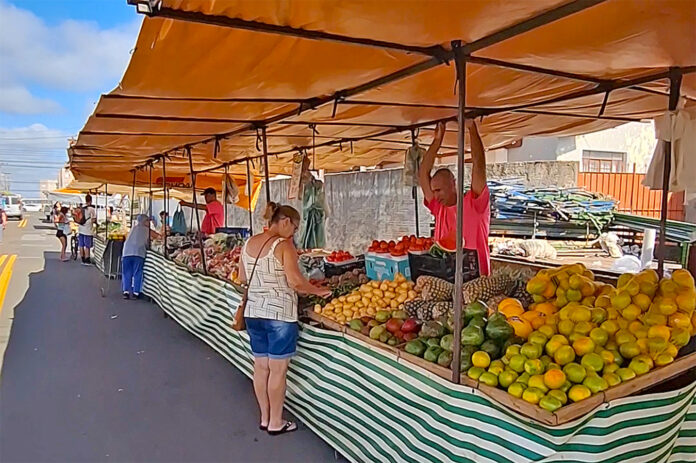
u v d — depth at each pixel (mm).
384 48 2186
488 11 1792
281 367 3436
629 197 10625
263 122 4180
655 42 2229
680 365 2330
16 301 8211
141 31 1901
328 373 3160
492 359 2238
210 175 12039
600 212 8414
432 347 2475
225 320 4809
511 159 11398
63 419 3750
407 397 2518
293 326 3436
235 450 3305
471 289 3010
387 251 4117
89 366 4938
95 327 6500
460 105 2285
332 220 10180
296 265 3404
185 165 9055
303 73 2592
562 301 2750
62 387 4375
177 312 6406
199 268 6105
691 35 2139
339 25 1880
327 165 9500
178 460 3178
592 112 4387
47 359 5148
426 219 8148
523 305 2906
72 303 8062
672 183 3330
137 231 8398
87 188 16062
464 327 2414
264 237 3467
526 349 2148
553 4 1744
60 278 10734
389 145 6789
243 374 4664
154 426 3643
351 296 3451
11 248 18172
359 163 9125
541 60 2523
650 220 7473
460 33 2025
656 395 2115
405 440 2510
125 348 5555
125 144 5492
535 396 1955
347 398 2980
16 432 3541
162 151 6613
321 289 3502
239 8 1673
